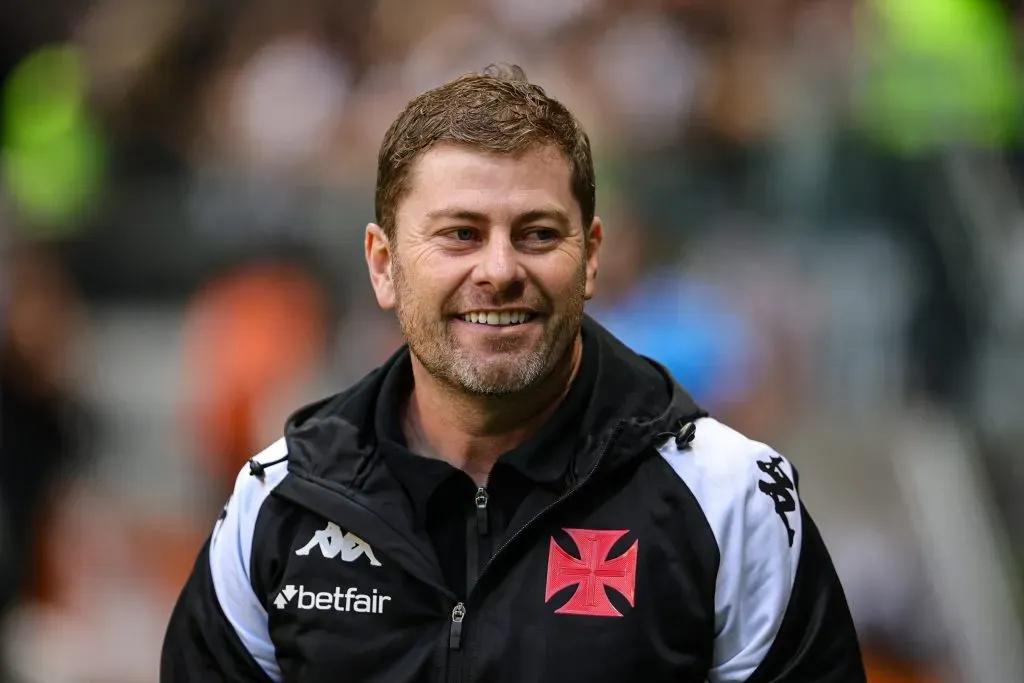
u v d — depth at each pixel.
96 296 22.64
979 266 18.53
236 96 23.55
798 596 7.17
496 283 6.84
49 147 23.84
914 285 18.64
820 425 17.92
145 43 24.19
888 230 19.11
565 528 7.18
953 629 15.94
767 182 20.02
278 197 22.48
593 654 6.96
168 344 21.97
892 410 18.00
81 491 20.33
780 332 18.33
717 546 7.06
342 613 7.25
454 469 7.27
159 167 23.72
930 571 16.30
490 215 6.91
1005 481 17.33
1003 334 18.20
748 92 20.64
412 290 7.11
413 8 23.47
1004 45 19.80
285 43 23.70
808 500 17.19
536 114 7.00
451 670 7.09
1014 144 19.28
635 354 7.83
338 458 7.49
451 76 22.66
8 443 19.31
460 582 7.30
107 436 21.28
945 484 17.03
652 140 20.70
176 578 19.58
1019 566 16.61
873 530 16.78
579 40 21.95
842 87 19.98
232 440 19.50
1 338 19.48
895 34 19.67
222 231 22.39
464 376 7.03
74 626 19.22
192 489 20.27
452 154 6.97
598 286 18.64
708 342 17.98
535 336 7.02
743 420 17.81
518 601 7.10
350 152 22.88
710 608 7.06
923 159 19.14
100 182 23.55
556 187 7.01
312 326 20.38
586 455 7.23
